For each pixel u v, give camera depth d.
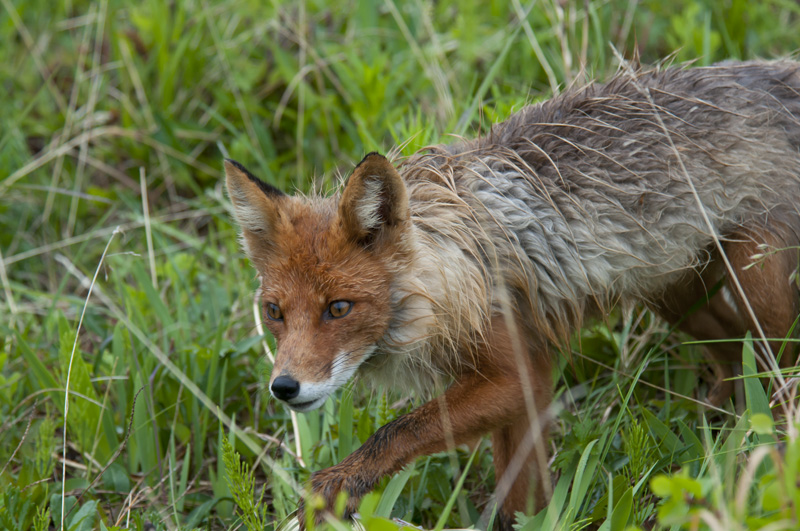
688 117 7.01
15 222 11.49
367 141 9.47
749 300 7.07
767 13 11.58
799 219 7.14
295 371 5.94
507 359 6.45
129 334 8.12
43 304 10.38
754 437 5.86
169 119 11.59
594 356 8.14
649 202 6.83
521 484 6.95
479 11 12.84
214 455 8.13
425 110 10.78
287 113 11.59
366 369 6.86
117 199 11.59
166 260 10.57
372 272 6.19
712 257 7.43
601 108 7.15
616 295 7.20
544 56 10.81
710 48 10.77
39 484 7.14
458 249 6.54
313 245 6.20
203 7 12.51
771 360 6.29
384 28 12.48
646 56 11.37
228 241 10.73
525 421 6.82
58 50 13.34
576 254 6.80
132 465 7.82
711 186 6.88
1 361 8.49
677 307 7.91
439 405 6.27
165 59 11.94
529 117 7.42
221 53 11.80
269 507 7.42
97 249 11.36
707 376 8.31
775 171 7.03
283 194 6.68
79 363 7.86
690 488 4.13
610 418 7.63
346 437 7.18
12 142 11.79
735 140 6.95
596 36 10.70
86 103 12.45
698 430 7.39
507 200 6.80
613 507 5.87
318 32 12.32
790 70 7.46
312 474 6.29
